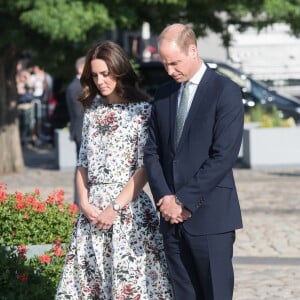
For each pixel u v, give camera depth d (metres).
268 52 98.19
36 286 22.44
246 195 47.12
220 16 61.34
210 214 18.53
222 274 18.59
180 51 18.47
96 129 20.11
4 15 54.34
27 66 62.50
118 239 19.72
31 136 87.88
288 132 60.03
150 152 19.17
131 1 54.22
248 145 60.38
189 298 18.94
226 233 18.62
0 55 60.28
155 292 19.86
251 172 58.25
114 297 19.69
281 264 30.70
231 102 18.53
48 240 24.39
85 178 20.28
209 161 18.41
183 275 18.92
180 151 18.70
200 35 59.31
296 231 36.75
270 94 74.81
